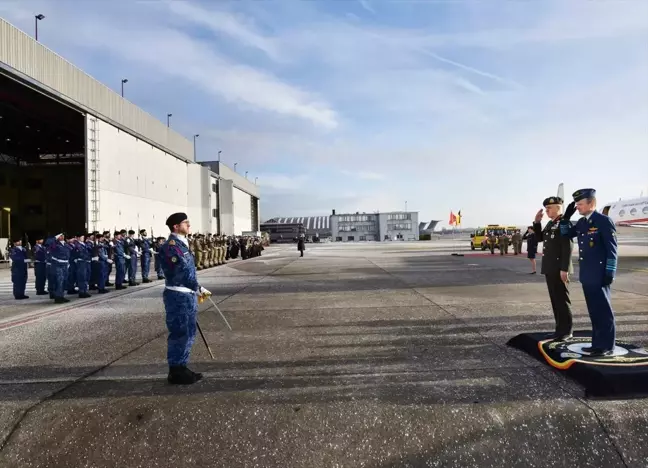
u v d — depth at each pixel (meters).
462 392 3.41
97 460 2.88
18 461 2.90
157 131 34.84
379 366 4.22
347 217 105.50
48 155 43.25
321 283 12.10
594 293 3.94
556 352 4.04
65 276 9.57
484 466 2.72
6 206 41.62
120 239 12.27
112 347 5.26
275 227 104.88
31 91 23.25
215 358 4.64
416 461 2.76
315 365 4.32
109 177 27.67
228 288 11.27
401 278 13.12
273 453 2.85
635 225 21.78
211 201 50.25
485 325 6.05
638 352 3.97
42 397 3.54
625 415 3.01
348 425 3.01
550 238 4.66
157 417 3.16
